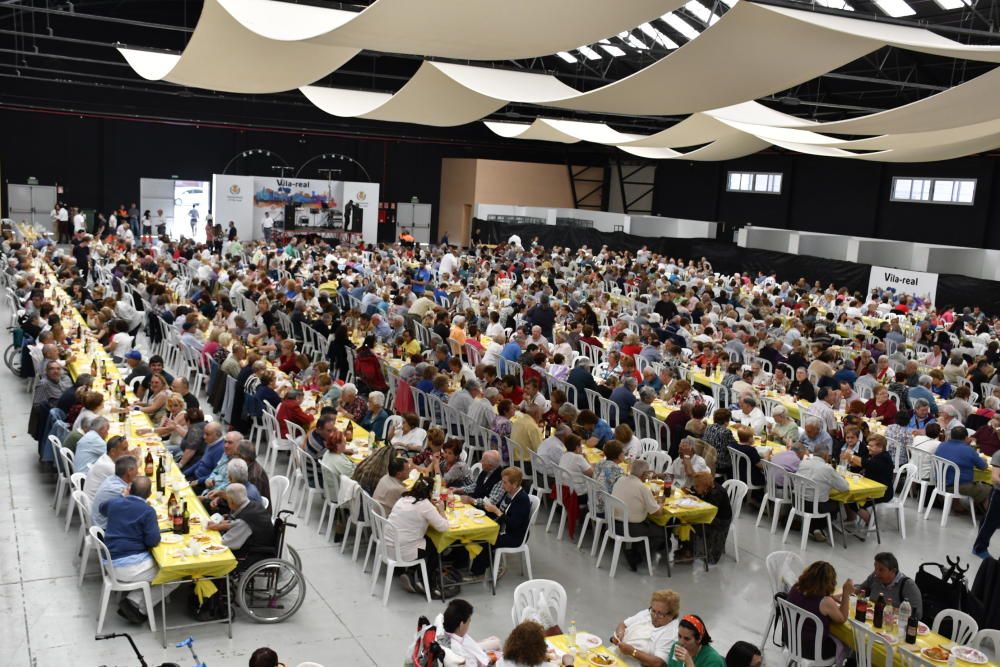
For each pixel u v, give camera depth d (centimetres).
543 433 1086
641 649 610
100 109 3309
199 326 1461
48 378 1055
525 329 1562
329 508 960
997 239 2586
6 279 2141
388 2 895
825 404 1194
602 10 910
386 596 770
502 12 918
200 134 3603
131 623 711
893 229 2912
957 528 1070
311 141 3834
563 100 1375
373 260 2603
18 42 3073
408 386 1234
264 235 3447
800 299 2311
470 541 791
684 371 1459
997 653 626
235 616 735
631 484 860
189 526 729
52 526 898
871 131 1398
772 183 3353
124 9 3200
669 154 2483
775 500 996
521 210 3891
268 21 1192
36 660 652
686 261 3192
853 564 933
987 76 1047
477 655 555
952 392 1439
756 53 1070
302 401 1108
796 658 650
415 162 4088
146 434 959
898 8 2064
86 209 3450
